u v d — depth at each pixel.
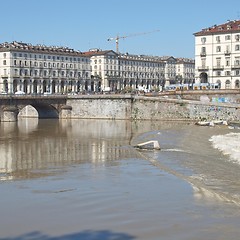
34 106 116.62
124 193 23.75
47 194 23.78
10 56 172.75
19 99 105.50
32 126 89.19
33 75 181.88
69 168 34.09
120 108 106.62
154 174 30.23
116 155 42.12
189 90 105.12
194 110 95.06
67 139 60.94
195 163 35.97
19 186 26.36
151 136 62.00
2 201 22.14
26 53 178.88
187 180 27.78
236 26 131.12
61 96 114.38
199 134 64.19
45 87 187.75
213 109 92.50
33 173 31.86
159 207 20.47
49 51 188.38
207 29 135.50
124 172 31.41
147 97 102.12
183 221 18.08
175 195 23.08
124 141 57.06
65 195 23.42
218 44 130.75
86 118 112.62
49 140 59.69
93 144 53.62
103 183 26.98
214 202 21.42
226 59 129.88
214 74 132.00
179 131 70.38
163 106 99.62
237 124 84.38
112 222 18.09
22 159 40.25
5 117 103.06
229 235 16.31
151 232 16.73
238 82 128.25
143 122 97.19
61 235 16.64
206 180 28.17
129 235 16.47
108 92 124.44
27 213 19.73
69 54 196.62
